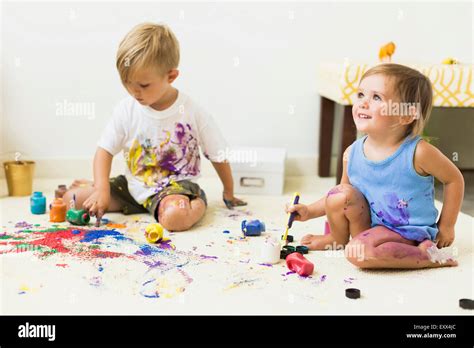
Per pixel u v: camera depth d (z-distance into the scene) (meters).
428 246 1.35
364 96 1.37
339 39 2.26
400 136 1.37
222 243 1.50
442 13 2.28
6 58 2.14
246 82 2.25
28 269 1.30
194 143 1.78
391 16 2.26
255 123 2.28
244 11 2.20
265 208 1.85
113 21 2.16
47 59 2.16
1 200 1.88
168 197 1.64
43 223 1.63
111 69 2.19
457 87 1.86
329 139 2.28
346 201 1.40
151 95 1.63
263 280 1.26
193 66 2.22
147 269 1.31
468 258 1.42
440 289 1.24
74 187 1.81
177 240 1.52
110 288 1.21
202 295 1.18
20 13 2.12
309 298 1.18
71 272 1.29
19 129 2.19
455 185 1.39
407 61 2.16
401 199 1.38
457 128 2.35
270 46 2.23
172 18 2.18
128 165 1.78
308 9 2.23
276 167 2.00
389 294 1.21
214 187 2.12
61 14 2.13
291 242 1.52
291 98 2.28
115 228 1.61
